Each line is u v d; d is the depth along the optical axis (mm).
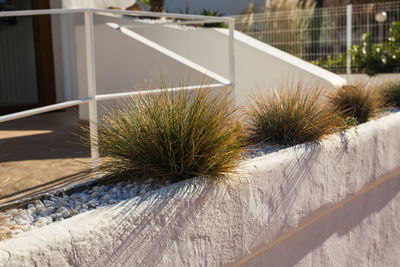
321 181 2633
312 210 2566
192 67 5055
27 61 7312
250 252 2105
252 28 9805
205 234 1828
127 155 1938
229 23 3326
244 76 6469
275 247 2365
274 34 9727
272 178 2213
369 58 9336
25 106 7301
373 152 3195
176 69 5246
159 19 7445
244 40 6578
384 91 4340
